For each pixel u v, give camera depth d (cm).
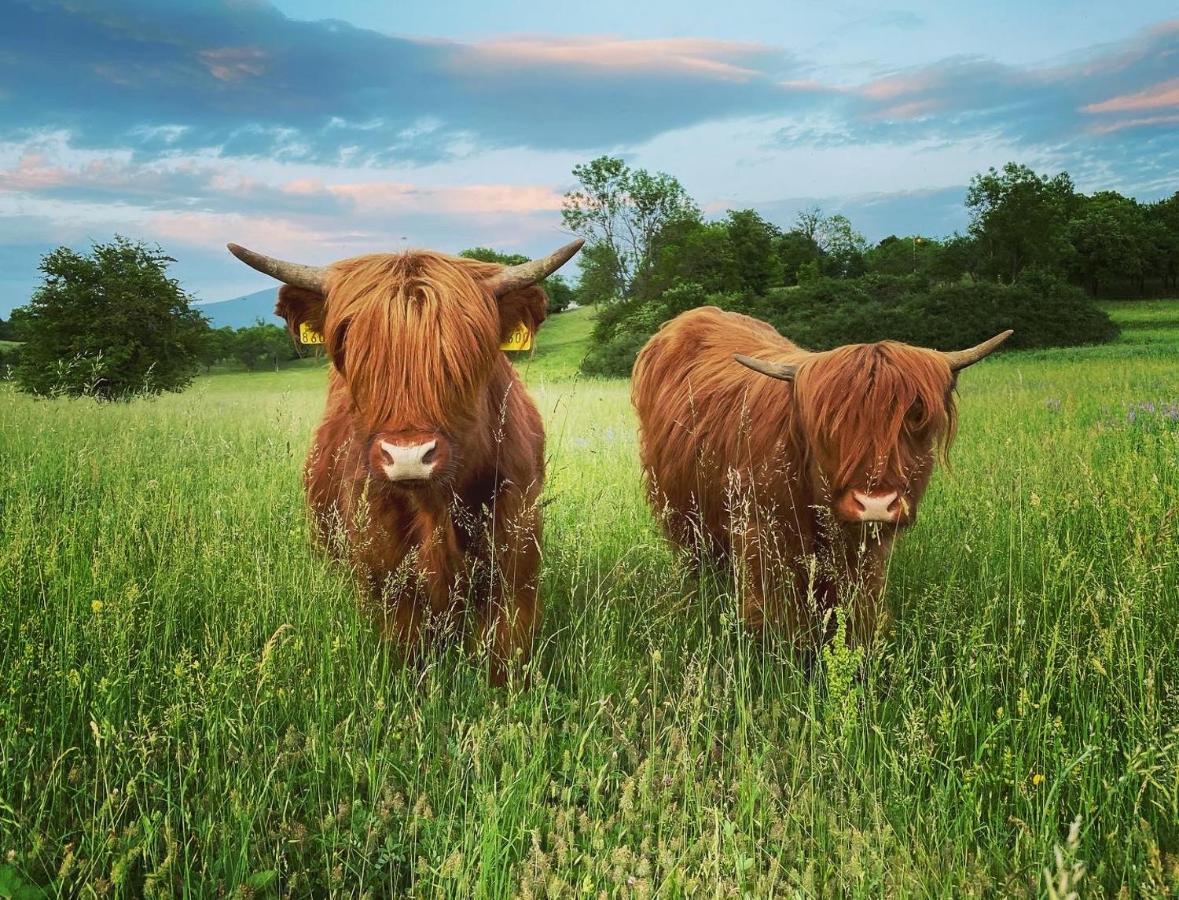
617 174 8625
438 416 340
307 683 378
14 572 422
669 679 411
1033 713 338
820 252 11556
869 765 319
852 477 388
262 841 286
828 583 437
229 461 757
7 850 258
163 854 278
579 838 291
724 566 547
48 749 318
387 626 413
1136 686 346
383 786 304
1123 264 9944
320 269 388
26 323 2753
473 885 261
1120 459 668
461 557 404
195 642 405
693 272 8288
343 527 428
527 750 330
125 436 779
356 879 279
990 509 531
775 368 438
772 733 341
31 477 605
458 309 350
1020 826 279
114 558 440
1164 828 289
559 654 427
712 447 521
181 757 311
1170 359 2694
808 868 257
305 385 4538
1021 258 8594
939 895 253
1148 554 429
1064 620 414
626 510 661
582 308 10081
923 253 11000
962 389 1673
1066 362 3072
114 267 2844
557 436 1029
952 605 431
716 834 255
